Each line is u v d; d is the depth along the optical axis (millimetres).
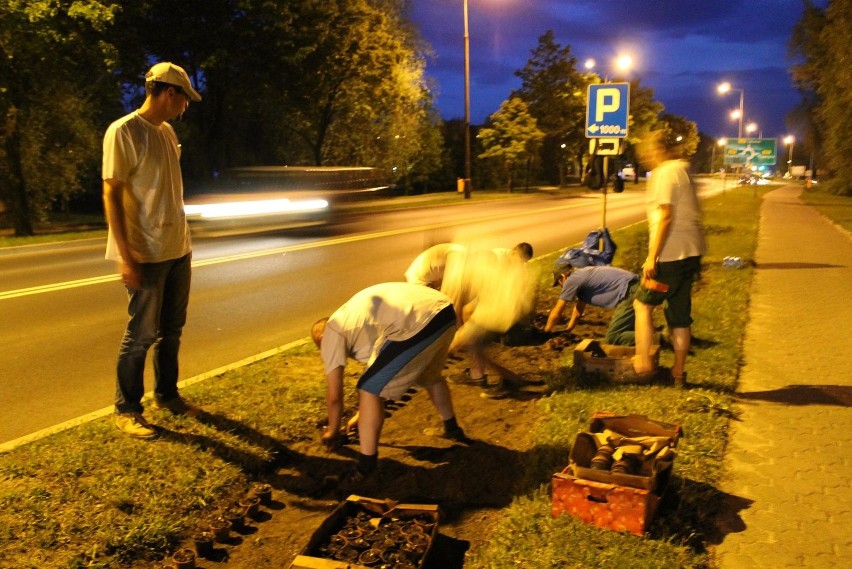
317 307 9586
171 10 26500
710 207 33031
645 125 71500
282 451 4867
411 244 16438
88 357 7160
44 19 19078
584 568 3303
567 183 77688
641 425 4328
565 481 3697
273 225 21141
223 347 7590
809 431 4906
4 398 5918
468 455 4777
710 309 8930
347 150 44000
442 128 64125
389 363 4266
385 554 3461
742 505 3900
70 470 4258
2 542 3520
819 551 3463
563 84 59312
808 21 37156
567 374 6082
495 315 5984
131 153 4438
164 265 4723
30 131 24359
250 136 42719
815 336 7578
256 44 28344
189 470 4352
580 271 7391
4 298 10125
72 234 19656
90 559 3475
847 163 36938
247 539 3822
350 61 33938
